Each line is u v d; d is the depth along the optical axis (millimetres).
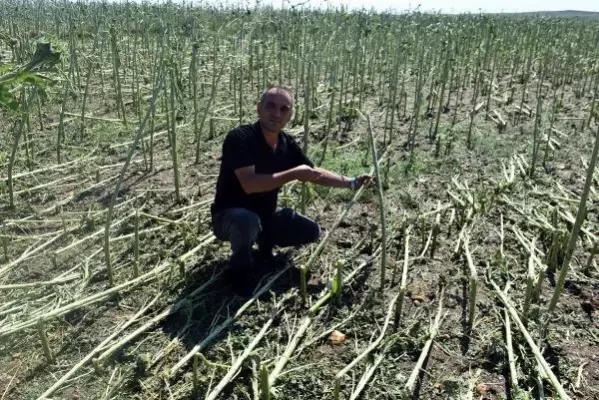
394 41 11742
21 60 7488
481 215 5195
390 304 3801
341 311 3820
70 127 7570
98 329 3613
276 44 12414
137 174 6121
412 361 3395
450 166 6430
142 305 3848
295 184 5711
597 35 14617
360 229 4953
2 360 3336
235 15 8570
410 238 4785
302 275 3787
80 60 10898
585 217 5070
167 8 9484
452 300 3961
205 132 7523
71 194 5586
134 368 3225
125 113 8367
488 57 12117
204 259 4391
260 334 3498
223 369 3242
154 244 4652
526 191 5746
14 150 5109
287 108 3814
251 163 3822
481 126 7980
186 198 5512
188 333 3584
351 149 7016
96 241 4684
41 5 15703
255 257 4445
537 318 3689
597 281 4211
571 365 3357
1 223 4957
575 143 7234
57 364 3314
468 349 3498
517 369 3297
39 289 4027
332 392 3117
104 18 12578
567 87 10586
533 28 14477
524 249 4633
